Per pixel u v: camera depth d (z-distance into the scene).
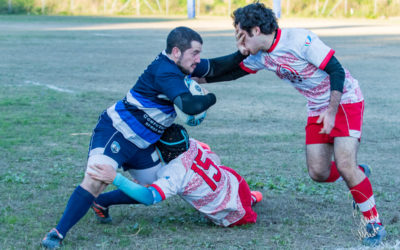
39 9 106.12
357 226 8.71
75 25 73.56
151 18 95.06
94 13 109.75
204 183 8.30
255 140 15.59
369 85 26.78
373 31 66.50
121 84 26.06
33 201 9.72
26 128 16.41
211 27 72.38
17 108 19.64
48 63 34.03
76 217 7.70
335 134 8.15
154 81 7.85
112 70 31.25
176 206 9.77
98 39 52.22
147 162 8.35
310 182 11.40
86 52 40.91
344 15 105.56
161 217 9.13
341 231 8.49
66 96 22.33
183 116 8.01
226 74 8.94
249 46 7.96
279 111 20.36
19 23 76.00
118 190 8.52
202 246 7.76
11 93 22.77
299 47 7.79
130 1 111.25
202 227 8.67
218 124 17.88
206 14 109.62
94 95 22.72
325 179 8.97
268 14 7.77
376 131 17.09
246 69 8.77
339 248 7.72
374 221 8.05
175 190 8.12
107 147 7.93
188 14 96.38
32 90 23.70
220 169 8.62
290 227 8.66
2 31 59.84
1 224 8.52
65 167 12.15
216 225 8.75
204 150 9.03
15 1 105.31
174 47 7.78
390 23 86.56
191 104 7.60
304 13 106.88
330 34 60.81
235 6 109.81
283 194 10.53
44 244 7.58
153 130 8.06
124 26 72.69
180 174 8.16
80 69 31.50
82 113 19.03
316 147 8.65
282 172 12.20
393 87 26.23
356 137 8.12
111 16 101.06
